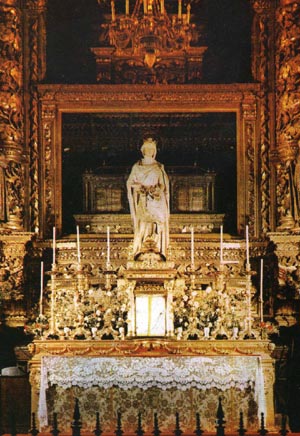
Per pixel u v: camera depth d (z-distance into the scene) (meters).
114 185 16.20
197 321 13.33
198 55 16.50
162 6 16.44
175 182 16.22
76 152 16.39
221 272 13.83
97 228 16.06
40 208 16.08
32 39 16.47
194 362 12.65
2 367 15.14
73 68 16.61
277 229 15.63
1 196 15.49
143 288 13.52
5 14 16.03
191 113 16.44
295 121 15.71
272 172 16.12
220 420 8.44
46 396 12.70
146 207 13.83
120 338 13.30
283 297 15.33
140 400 12.66
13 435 8.83
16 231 15.56
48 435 12.27
